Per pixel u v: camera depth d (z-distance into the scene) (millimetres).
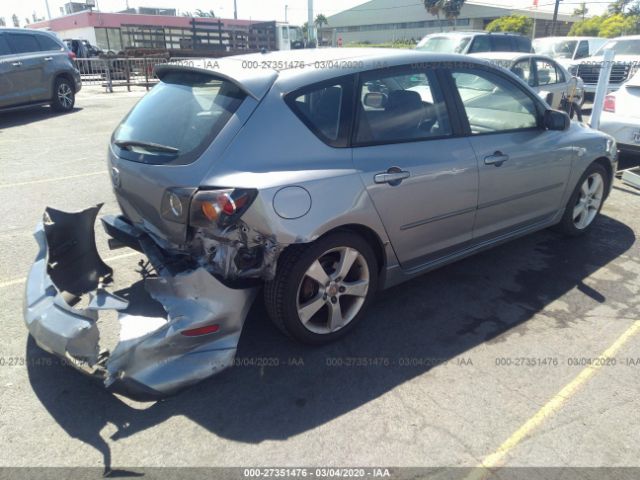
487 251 4629
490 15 51688
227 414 2633
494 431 2541
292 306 2920
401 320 3496
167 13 37406
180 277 2574
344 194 2891
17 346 3178
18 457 2363
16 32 11445
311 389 2820
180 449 2418
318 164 2861
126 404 2699
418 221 3342
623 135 6746
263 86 2824
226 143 2688
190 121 2887
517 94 4027
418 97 3385
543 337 3316
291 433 2518
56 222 3316
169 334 2529
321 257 3002
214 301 2639
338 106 3018
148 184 2850
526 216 4215
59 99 12375
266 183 2643
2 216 5344
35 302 2752
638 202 6012
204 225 2602
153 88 3465
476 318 3531
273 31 23859
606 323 3480
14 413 2629
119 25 27016
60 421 2582
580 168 4512
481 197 3691
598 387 2859
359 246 3104
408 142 3270
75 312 2561
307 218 2742
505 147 3793
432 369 2998
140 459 2359
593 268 4297
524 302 3746
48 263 3182
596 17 52000
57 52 12250
